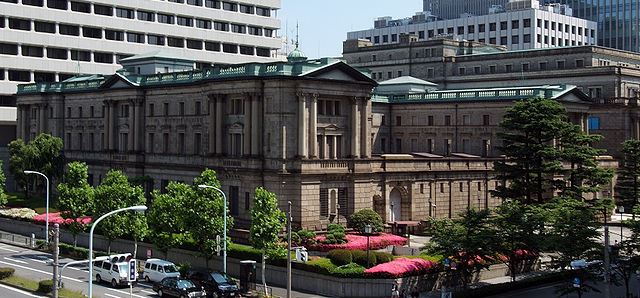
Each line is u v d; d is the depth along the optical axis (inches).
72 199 3388.3
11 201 4741.6
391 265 2711.6
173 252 3228.3
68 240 3818.9
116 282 2800.2
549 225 2856.8
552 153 3437.5
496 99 4586.6
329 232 3270.2
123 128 4613.7
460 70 6269.7
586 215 2755.9
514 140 3555.6
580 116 4690.0
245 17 6820.9
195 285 2598.4
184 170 4119.1
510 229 2706.7
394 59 6648.6
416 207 3956.7
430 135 4960.6
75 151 5002.5
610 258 2426.2
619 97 5216.5
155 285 2699.3
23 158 4707.2
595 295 2664.9
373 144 5093.5
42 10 5703.7
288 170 3506.4
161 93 4350.4
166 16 6348.4
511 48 7760.8
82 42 5910.4
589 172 3553.2
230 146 3799.2
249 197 3622.0
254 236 2687.0
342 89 3678.6
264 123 3582.7
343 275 2659.9
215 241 2834.6
